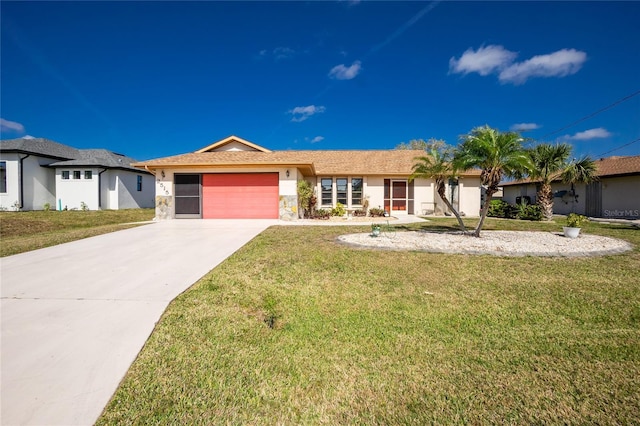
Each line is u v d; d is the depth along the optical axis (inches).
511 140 327.0
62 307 154.9
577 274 211.8
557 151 609.9
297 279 202.8
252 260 251.6
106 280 199.5
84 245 323.9
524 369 106.3
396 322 143.5
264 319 146.7
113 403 88.3
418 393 94.3
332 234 401.1
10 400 88.1
